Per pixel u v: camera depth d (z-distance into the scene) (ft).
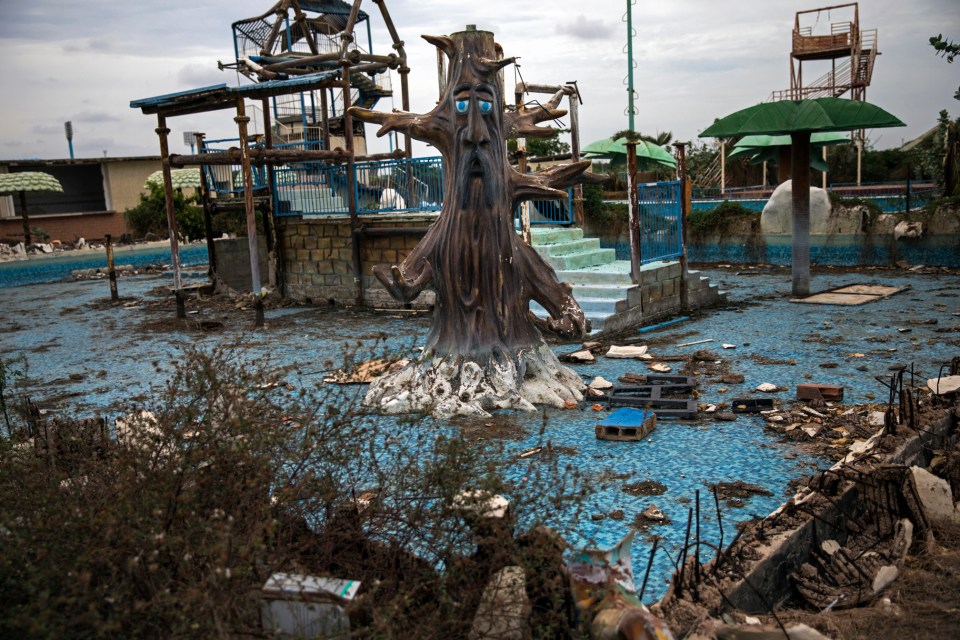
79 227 139.44
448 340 31.30
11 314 64.28
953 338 38.83
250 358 40.73
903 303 50.29
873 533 18.63
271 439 14.14
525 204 47.47
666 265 49.55
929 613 14.66
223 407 14.92
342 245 59.72
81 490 14.12
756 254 77.56
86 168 147.84
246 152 52.75
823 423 26.50
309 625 11.39
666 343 41.68
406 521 13.92
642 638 11.51
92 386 37.01
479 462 15.97
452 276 31.01
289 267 63.72
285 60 67.51
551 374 31.76
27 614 9.93
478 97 30.53
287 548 12.96
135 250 101.45
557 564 12.75
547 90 60.23
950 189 74.90
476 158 30.37
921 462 22.48
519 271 31.86
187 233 107.76
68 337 51.72
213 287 69.15
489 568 12.57
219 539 11.56
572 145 62.44
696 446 25.12
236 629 10.82
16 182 113.29
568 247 53.11
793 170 53.72
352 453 15.76
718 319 48.32
